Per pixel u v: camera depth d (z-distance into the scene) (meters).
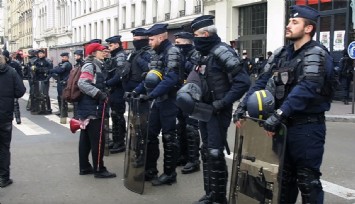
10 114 5.96
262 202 3.76
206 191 4.97
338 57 16.95
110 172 6.61
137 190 5.62
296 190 4.21
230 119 4.75
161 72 5.60
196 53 6.04
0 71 5.84
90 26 48.75
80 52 10.59
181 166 7.02
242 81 4.50
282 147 3.60
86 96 6.25
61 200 5.41
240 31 23.06
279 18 19.48
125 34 38.16
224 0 23.09
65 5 59.06
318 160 3.84
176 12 28.27
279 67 4.00
